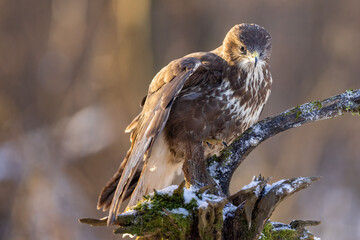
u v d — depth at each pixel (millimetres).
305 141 15750
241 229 5020
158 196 5141
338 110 5723
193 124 6648
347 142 15953
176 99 6684
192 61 6469
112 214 4961
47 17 17547
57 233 14000
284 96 17391
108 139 15312
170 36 15695
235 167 5824
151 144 5863
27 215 14188
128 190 6766
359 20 17484
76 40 16984
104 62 16031
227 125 6855
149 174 6738
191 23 16219
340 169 15906
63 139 15539
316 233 15055
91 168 15156
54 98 16875
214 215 4895
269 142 15492
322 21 17656
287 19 17656
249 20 17422
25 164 14961
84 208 14562
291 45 17672
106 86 15820
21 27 17469
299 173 15492
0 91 16953
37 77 17172
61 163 15156
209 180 5664
